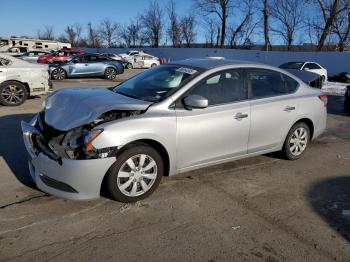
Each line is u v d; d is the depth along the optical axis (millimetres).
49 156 3676
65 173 3559
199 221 3672
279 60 29422
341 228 3686
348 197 4441
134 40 63469
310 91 5680
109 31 69250
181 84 4285
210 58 5176
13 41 62281
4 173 4609
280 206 4105
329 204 4227
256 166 5316
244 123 4688
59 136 3924
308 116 5543
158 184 4098
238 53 32688
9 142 5945
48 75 10062
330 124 8906
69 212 3703
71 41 78625
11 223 3459
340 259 3166
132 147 3799
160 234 3402
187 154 4258
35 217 3582
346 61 25578
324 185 4777
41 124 4176
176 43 54969
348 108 10805
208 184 4574
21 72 9461
